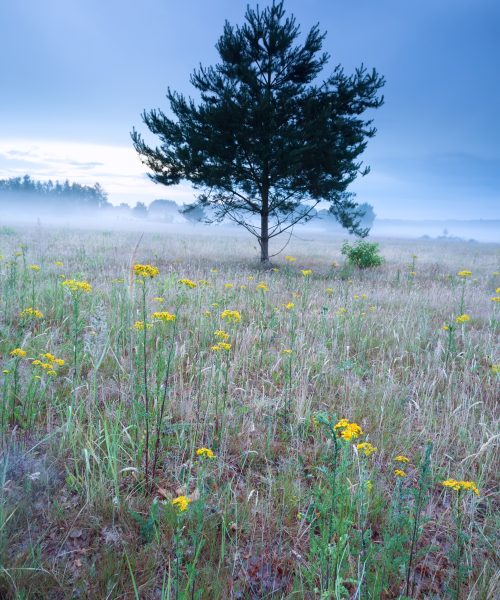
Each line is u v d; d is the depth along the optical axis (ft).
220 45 50.52
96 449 10.76
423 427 13.23
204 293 26.25
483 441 12.51
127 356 16.70
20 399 12.00
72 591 6.98
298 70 52.21
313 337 20.66
